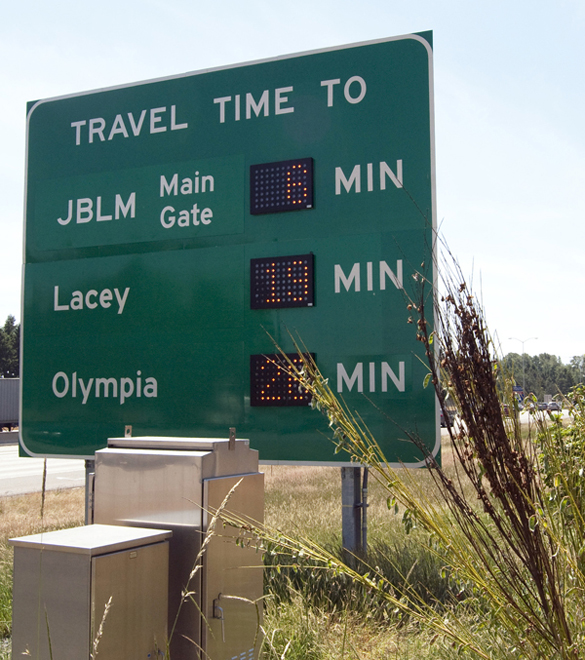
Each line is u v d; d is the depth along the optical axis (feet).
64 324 26.68
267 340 23.20
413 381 21.11
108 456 13.16
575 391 11.32
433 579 18.13
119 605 10.37
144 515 12.63
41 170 27.96
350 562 19.98
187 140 25.39
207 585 11.88
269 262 23.29
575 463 10.94
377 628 15.44
